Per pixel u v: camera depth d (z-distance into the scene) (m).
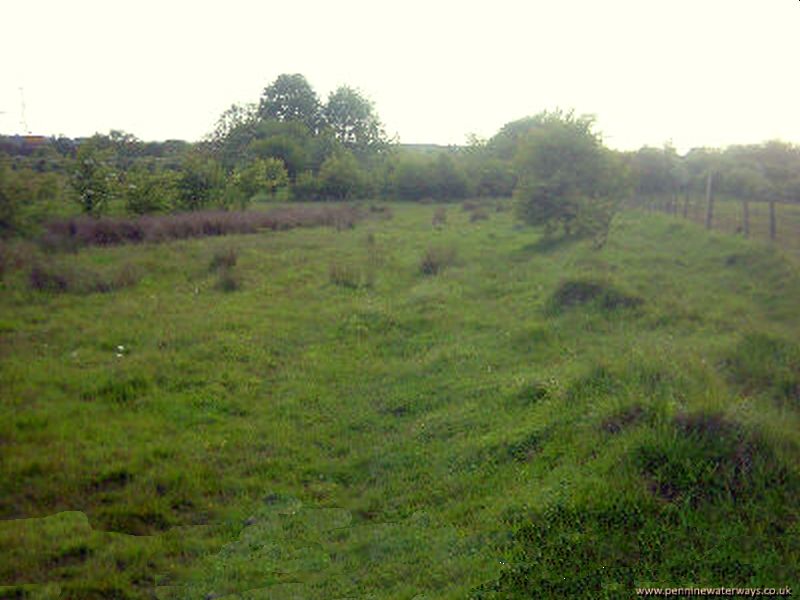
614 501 4.66
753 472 4.73
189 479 6.38
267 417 8.14
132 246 20.08
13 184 18.59
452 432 7.32
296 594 4.63
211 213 26.25
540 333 10.46
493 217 30.30
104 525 5.63
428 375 9.44
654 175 36.75
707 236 18.25
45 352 10.19
